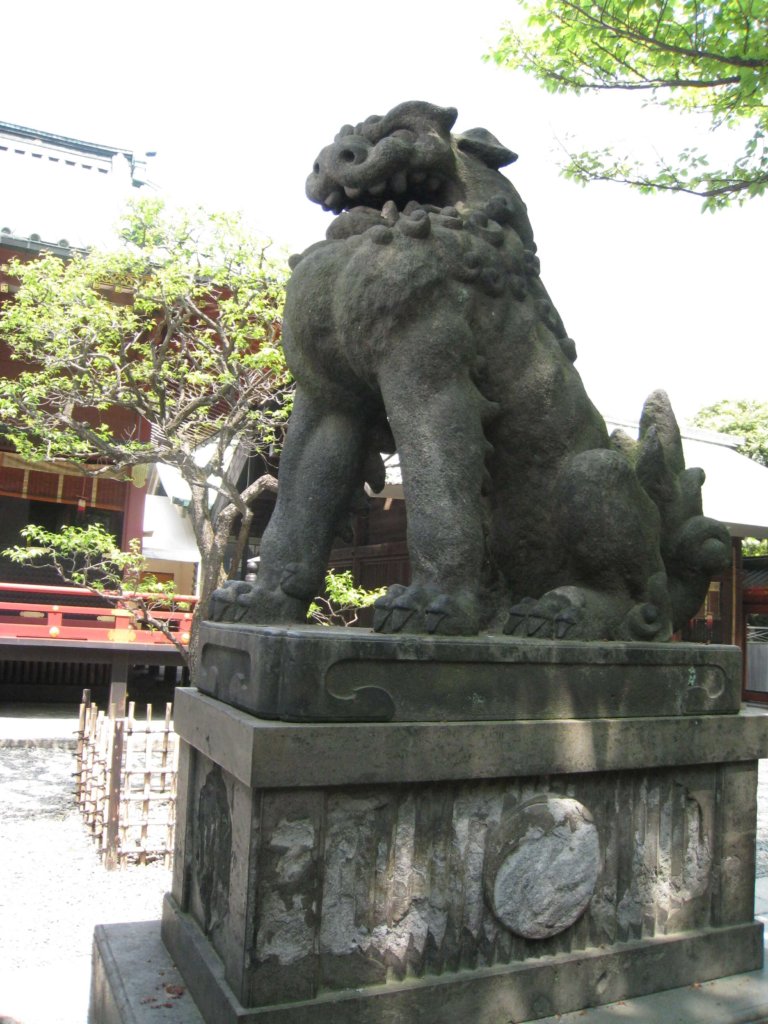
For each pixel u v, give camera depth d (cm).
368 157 245
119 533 1291
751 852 246
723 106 554
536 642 214
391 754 191
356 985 190
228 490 746
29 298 730
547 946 212
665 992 221
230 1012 177
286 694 185
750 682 1622
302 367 247
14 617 1143
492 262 242
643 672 230
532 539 253
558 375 249
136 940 248
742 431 2327
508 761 204
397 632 205
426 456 218
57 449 778
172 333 770
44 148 1314
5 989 304
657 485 272
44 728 1084
